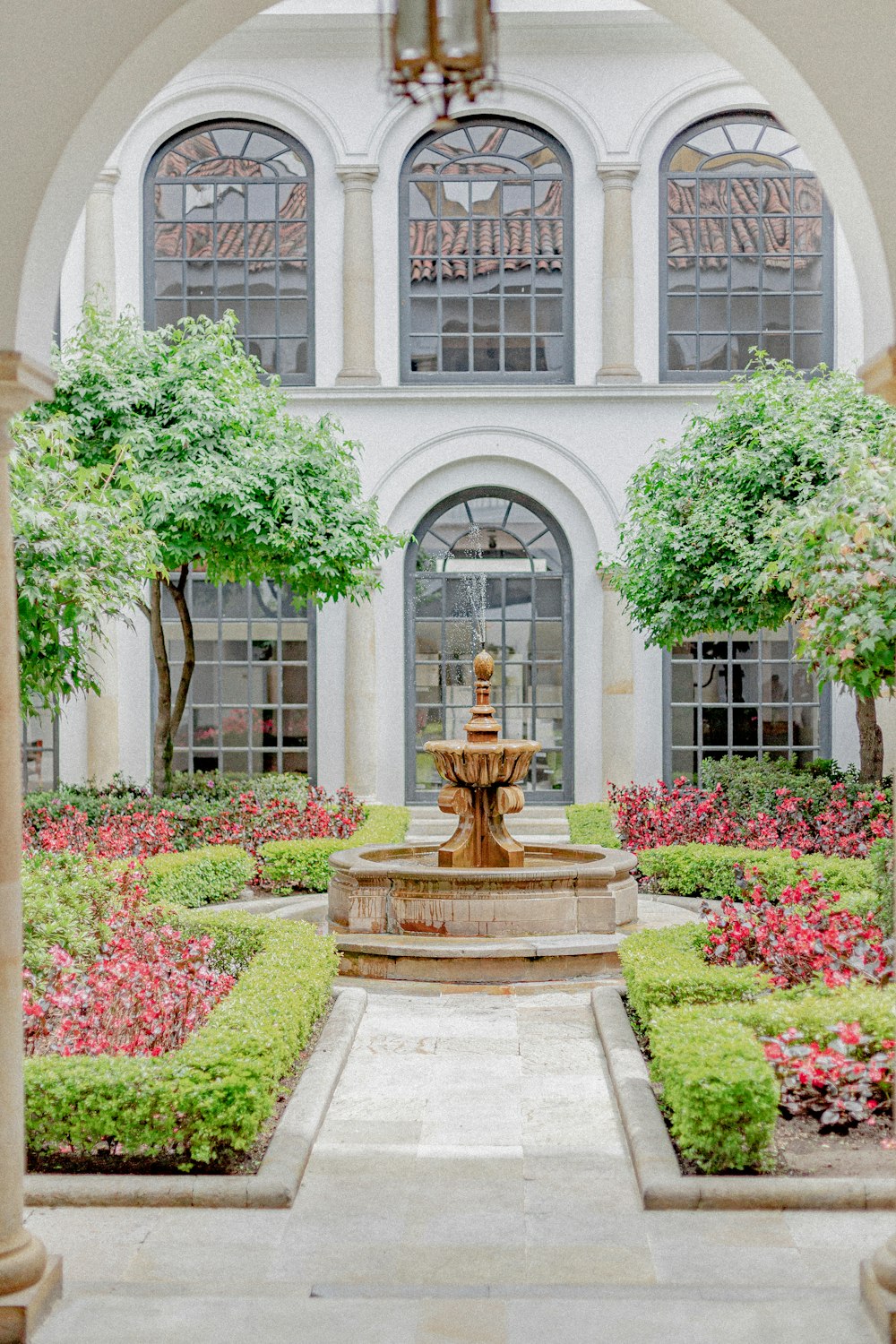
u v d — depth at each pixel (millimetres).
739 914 6676
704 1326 3451
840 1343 3357
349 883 8375
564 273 14664
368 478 14430
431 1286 3709
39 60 3707
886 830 9656
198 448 10914
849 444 9227
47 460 8656
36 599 7980
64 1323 3486
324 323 14555
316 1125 4969
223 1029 5082
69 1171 4578
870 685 7602
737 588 11008
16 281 3699
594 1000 6844
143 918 6496
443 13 2816
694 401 14297
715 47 4164
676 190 14617
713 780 12328
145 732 14609
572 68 14414
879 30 3723
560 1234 4070
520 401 14375
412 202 14711
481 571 14742
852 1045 4656
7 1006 3588
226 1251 3957
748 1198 4258
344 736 14570
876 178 3729
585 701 14555
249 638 14695
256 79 14383
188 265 14695
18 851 3648
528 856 9609
